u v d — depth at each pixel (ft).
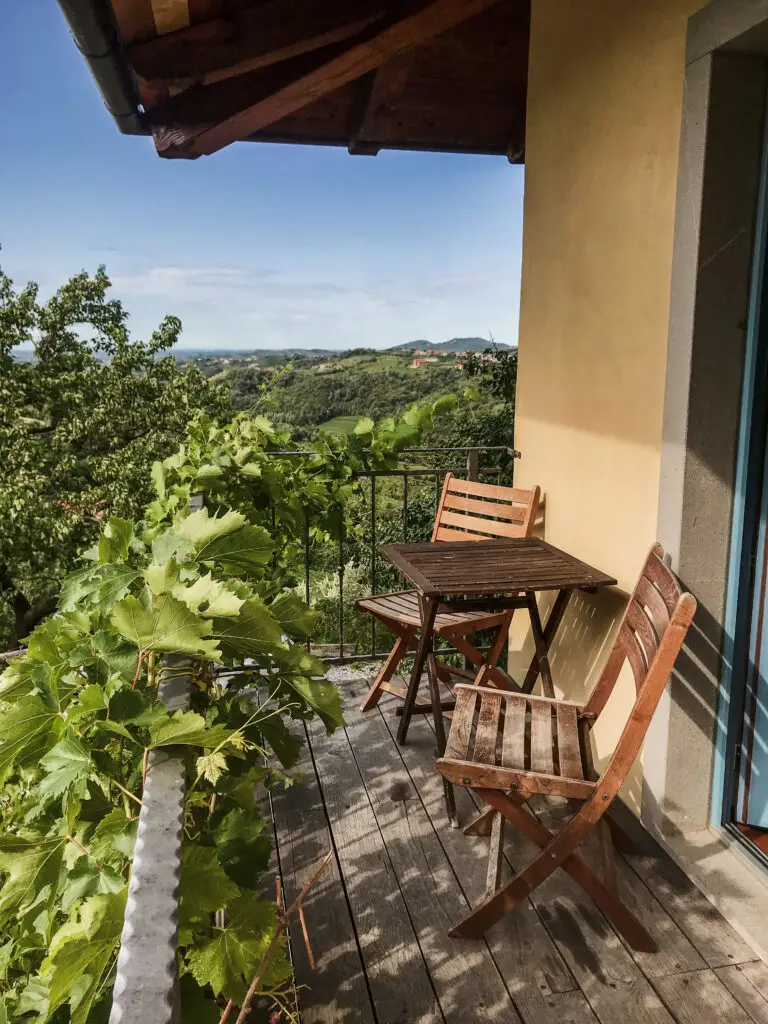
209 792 3.70
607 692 7.26
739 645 7.27
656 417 7.76
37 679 3.65
